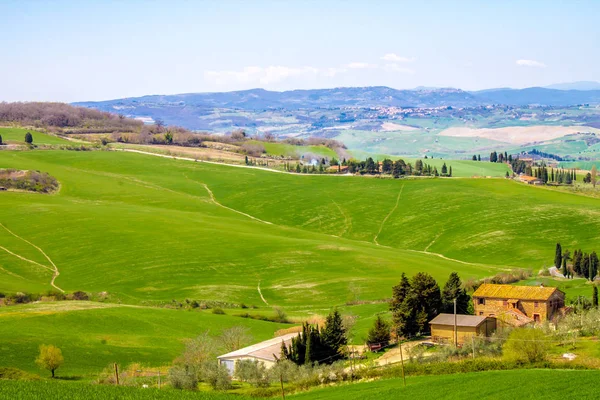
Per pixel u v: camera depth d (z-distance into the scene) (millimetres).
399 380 78375
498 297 124562
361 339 114375
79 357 102000
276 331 122562
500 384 70188
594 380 69188
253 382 89688
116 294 167750
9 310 127500
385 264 191125
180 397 67500
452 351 93438
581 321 101750
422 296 116562
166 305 154875
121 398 65625
